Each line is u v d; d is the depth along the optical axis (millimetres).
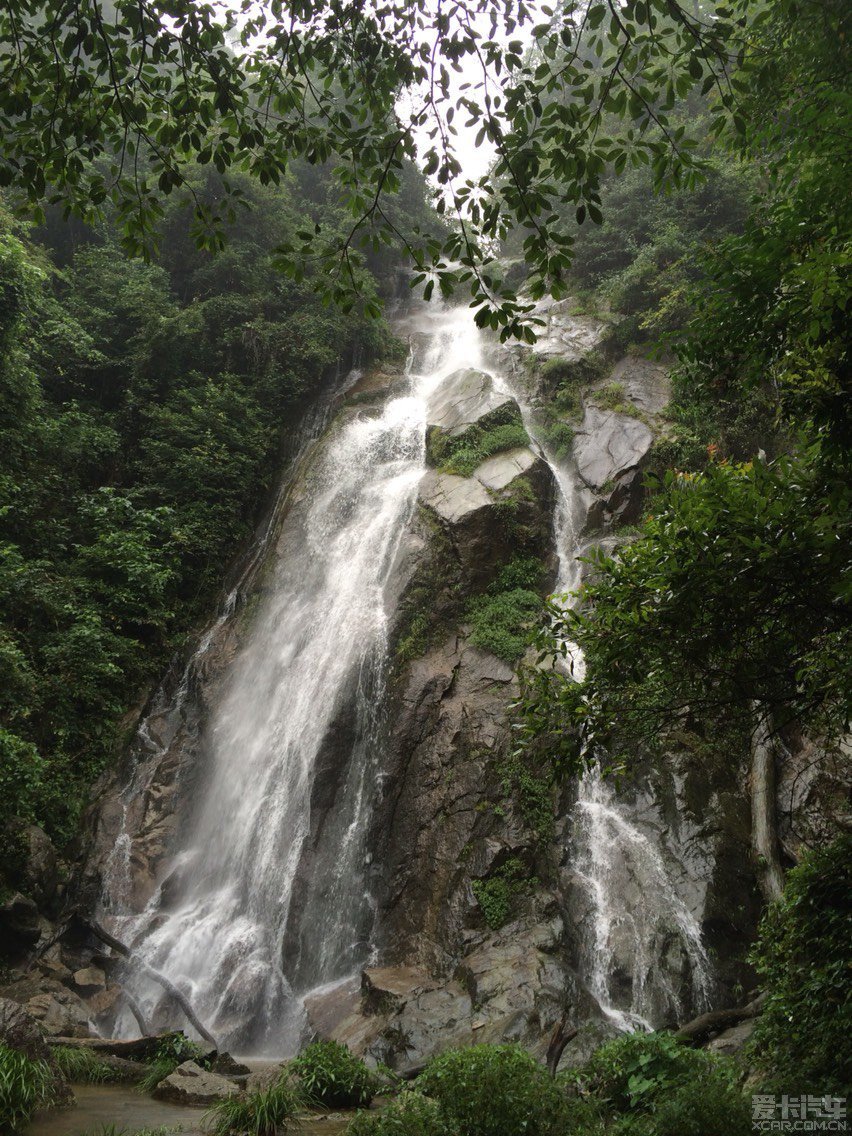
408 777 13156
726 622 4875
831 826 11211
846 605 4562
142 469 19422
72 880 13047
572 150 5121
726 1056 6500
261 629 17500
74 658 15164
